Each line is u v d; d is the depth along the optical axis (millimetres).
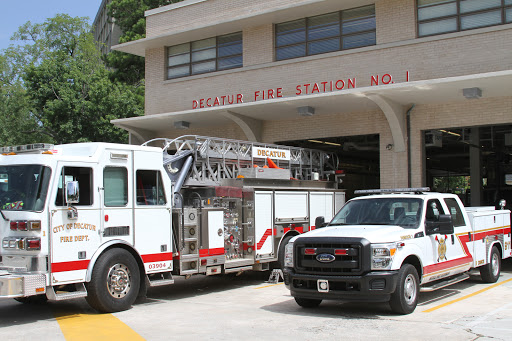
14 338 7215
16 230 8273
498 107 14250
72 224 8555
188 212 10469
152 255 9734
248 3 18750
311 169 15898
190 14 20203
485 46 14336
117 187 9352
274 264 13055
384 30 15984
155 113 20703
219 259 11039
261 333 7215
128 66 39781
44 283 8078
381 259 8023
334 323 7766
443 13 15180
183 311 9055
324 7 16703
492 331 7105
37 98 29594
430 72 15102
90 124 28406
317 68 17000
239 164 13430
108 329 7676
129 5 41375
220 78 19125
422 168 15297
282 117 17500
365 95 14148
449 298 9852
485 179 23156
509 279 12461
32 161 8508
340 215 9930
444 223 9188
